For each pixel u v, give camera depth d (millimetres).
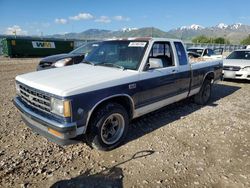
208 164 3811
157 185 3258
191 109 6668
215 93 8844
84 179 3344
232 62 10797
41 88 3627
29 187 3152
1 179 3277
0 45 26047
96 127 3816
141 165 3727
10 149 4059
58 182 3266
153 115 6023
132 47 4895
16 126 5004
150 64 4668
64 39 30281
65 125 3365
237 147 4422
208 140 4684
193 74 6117
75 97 3414
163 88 5078
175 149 4270
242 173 3594
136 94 4395
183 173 3549
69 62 8969
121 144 4391
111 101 4094
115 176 3428
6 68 14672
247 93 8891
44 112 3662
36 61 20078
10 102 6715
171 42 5402
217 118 5969
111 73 4270
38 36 30438
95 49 5676
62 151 4074
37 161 3734
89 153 4051
